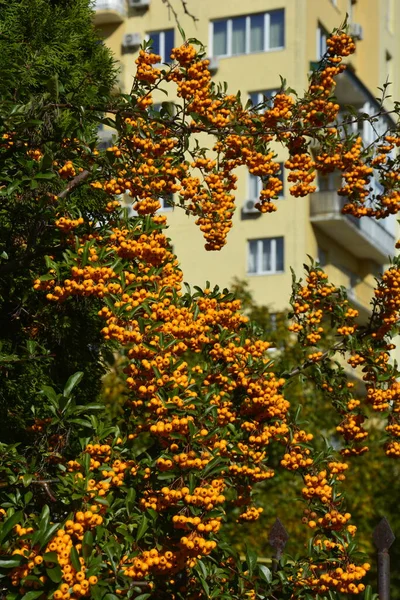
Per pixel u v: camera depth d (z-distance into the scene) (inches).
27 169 226.1
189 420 203.3
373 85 1316.4
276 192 270.5
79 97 253.3
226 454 239.0
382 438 272.8
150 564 193.2
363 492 790.5
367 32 1322.6
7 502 207.8
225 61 1129.4
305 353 297.1
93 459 211.0
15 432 296.7
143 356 209.2
